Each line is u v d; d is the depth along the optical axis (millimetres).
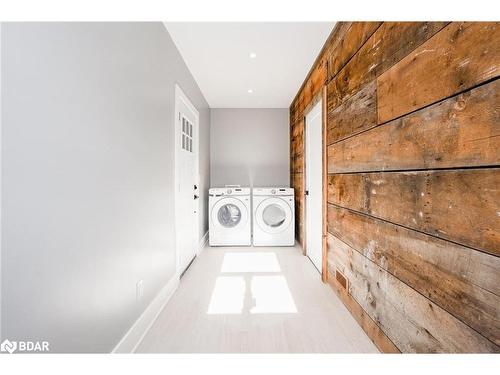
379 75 1373
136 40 1544
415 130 1083
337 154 2004
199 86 3422
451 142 893
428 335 1009
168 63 2133
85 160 1079
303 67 2838
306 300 2039
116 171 1312
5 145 758
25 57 814
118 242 1330
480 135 782
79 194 1043
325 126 2266
